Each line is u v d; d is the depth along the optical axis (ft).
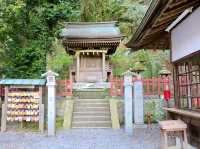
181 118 21.91
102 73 58.59
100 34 57.67
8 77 41.11
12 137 28.81
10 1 38.04
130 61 64.75
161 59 59.93
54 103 30.71
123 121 38.34
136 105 36.06
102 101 40.50
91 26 61.67
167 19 20.10
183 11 18.95
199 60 17.69
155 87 40.57
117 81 41.34
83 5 74.28
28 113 32.35
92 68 59.16
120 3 77.56
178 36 21.91
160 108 38.11
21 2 37.29
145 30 21.31
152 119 37.60
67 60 63.82
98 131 32.30
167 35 26.20
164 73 39.58
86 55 59.36
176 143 21.79
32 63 41.45
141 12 72.74
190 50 19.02
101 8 76.64
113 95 40.98
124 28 73.26
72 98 41.60
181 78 22.26
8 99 32.65
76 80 57.72
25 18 41.70
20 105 32.48
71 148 22.85
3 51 40.32
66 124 35.01
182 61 21.26
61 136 29.27
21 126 34.01
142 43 27.43
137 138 27.40
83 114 37.42
